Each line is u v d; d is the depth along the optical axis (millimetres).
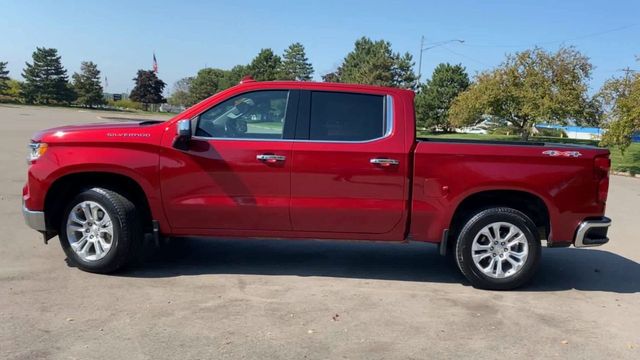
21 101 93500
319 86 5750
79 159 5582
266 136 5648
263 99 5734
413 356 4105
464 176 5582
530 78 38938
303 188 5590
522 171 5602
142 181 5594
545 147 5668
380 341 4344
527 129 41969
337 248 7309
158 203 5645
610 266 7012
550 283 6145
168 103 140625
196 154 5578
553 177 5629
